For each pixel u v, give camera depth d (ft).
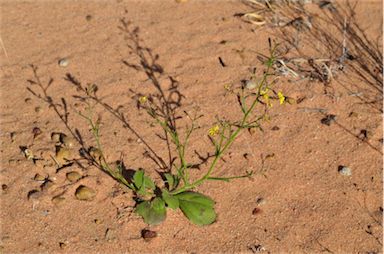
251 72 2.71
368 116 2.52
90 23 3.03
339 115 2.52
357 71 2.72
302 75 2.69
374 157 2.36
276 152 2.38
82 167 2.32
